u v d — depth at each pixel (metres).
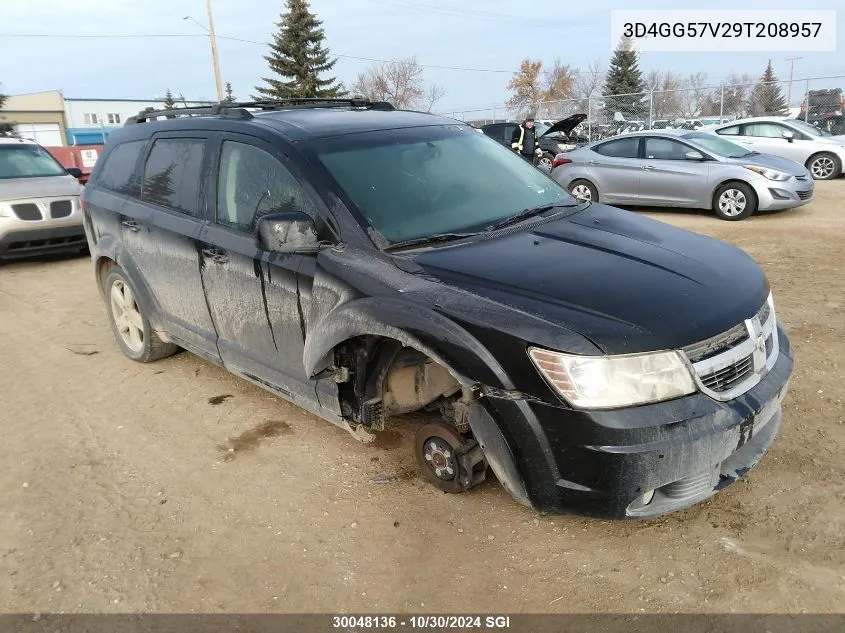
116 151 5.23
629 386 2.55
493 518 3.17
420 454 3.43
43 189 9.38
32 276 8.88
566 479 2.65
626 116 28.91
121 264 4.93
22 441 4.20
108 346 5.84
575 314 2.66
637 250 3.23
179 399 4.67
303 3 47.06
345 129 3.88
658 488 2.68
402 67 56.84
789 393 4.16
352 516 3.26
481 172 4.00
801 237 8.90
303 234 3.23
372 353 3.22
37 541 3.20
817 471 3.34
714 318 2.72
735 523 3.01
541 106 31.30
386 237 3.29
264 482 3.60
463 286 2.90
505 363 2.67
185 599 2.79
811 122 22.50
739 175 10.64
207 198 4.11
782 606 2.53
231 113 4.24
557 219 3.70
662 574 2.74
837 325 5.25
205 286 4.14
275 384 3.88
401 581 2.82
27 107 59.06
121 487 3.63
